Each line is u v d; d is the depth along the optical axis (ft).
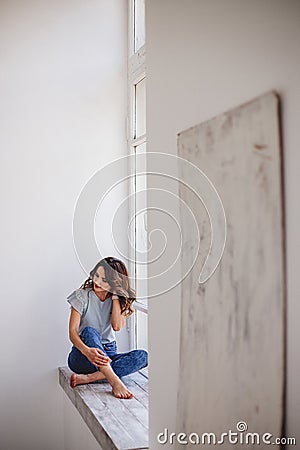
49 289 12.31
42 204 12.34
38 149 12.36
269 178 4.81
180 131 6.83
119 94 12.84
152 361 7.71
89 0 12.75
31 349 12.19
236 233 5.41
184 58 6.70
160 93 7.48
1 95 12.22
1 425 12.04
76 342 10.86
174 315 7.00
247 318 5.20
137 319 12.43
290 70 4.59
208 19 6.05
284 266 4.64
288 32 4.61
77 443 10.89
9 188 12.18
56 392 12.30
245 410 5.20
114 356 11.30
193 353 6.31
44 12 12.50
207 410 5.93
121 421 8.88
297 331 4.50
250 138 5.11
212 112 5.98
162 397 7.32
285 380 4.63
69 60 12.59
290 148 4.57
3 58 12.25
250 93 5.20
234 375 5.41
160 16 7.45
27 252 12.23
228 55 5.62
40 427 12.22
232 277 5.49
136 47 12.57
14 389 12.11
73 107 12.58
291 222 4.57
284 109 4.65
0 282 12.07
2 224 12.11
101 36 12.78
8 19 12.30
